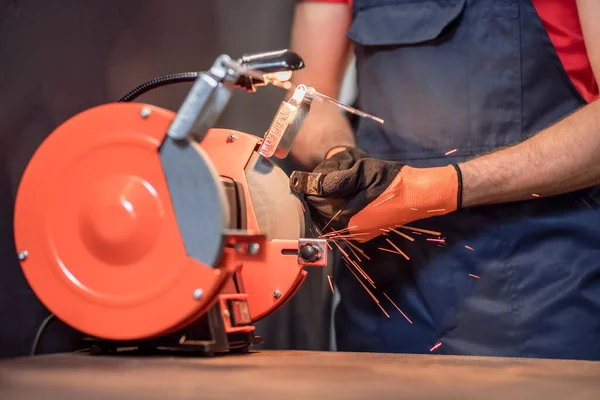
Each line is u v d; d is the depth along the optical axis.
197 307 0.95
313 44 1.81
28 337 1.25
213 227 0.93
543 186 1.40
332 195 1.33
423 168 1.46
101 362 0.97
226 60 0.95
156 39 1.60
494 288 1.51
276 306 1.19
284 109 1.19
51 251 0.99
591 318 1.46
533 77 1.51
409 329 1.60
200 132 0.97
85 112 0.99
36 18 1.27
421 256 1.57
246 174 1.20
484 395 0.69
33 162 1.01
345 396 0.68
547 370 0.92
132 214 0.96
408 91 1.59
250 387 0.74
